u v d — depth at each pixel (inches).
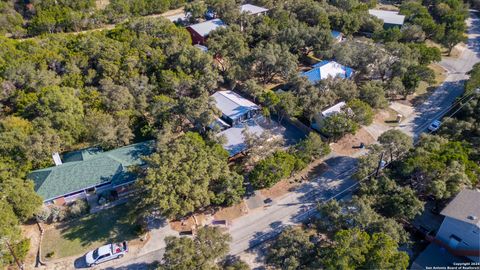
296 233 1866.4
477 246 1745.8
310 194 2282.2
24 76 2723.9
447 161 2091.5
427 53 3491.6
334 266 1572.3
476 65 3294.8
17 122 2287.2
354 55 3319.4
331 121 2509.8
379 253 1584.6
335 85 2864.2
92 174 2154.3
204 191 1985.7
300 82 2851.9
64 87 2593.5
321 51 3496.6
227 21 3971.5
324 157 2583.7
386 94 3243.1
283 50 3336.6
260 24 3786.9
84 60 2940.5
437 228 2015.3
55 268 1833.2
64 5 4576.8
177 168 2020.2
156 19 3575.3
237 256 1900.8
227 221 2078.0
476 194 1883.6
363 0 5211.6
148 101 2785.4
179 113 2541.8
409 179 2212.1
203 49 3501.5
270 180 2132.1
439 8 4697.3
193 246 1672.0
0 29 4065.0
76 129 2385.6
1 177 2016.5
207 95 2711.6
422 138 2397.9
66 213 2054.6
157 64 3051.2
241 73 3107.8
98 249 1863.9
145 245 1953.7
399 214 1927.9
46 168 2188.7
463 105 2837.1
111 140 2322.8
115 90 2600.9
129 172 2187.5
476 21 5049.2
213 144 2330.2
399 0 5462.6
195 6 4269.2
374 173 2235.5
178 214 2062.0
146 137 2561.5
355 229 1742.1
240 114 2721.5
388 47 3339.1
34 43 3147.1
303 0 4375.0
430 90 3435.0
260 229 2054.6
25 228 2004.2
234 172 2192.4
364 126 2891.2
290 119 2901.1
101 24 4461.1
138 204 1897.1
